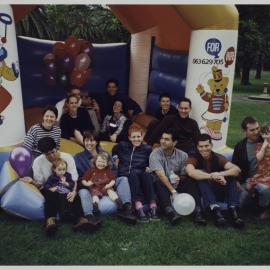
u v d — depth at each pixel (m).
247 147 4.70
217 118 5.50
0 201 4.40
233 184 4.50
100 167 4.42
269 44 21.17
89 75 7.20
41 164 4.31
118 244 3.86
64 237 3.97
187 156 4.73
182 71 6.62
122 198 4.38
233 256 3.71
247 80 23.36
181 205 4.26
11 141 4.81
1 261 3.50
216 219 4.32
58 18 19.98
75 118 5.84
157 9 6.65
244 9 19.64
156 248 3.81
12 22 4.72
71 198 4.15
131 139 4.75
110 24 20.25
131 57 8.02
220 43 5.32
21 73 7.15
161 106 6.06
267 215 4.55
